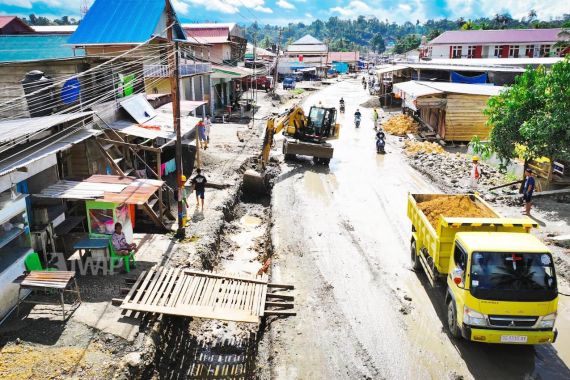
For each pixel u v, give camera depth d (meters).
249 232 19.80
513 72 39.69
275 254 15.92
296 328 11.72
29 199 13.66
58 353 10.05
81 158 16.78
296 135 28.59
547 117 18.03
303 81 99.12
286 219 19.25
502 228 11.59
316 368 10.31
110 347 10.41
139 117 20.62
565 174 20.58
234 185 23.31
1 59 27.09
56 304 11.90
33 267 12.21
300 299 13.07
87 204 13.45
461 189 22.16
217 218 18.86
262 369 10.59
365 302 12.95
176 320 12.45
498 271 10.10
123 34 29.45
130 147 17.92
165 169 23.72
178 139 16.36
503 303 9.89
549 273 10.10
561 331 11.73
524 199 18.45
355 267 15.04
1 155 12.65
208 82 43.75
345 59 143.38
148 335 10.93
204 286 12.97
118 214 13.63
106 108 17.86
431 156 28.88
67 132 15.60
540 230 16.78
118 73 21.59
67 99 17.56
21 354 9.97
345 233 17.83
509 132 20.03
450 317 11.28
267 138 24.47
